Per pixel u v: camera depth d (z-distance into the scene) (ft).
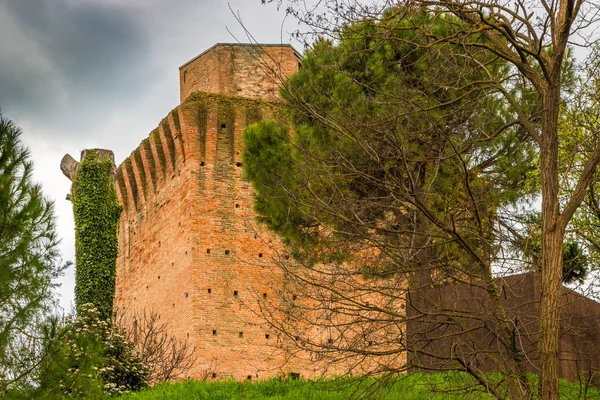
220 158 155.74
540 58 62.13
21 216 84.23
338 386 74.18
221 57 162.91
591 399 78.64
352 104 70.44
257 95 160.76
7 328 80.79
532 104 81.66
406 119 66.90
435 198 70.59
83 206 152.05
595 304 91.35
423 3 62.28
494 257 66.85
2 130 88.33
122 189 176.55
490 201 75.82
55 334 82.28
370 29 72.43
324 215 70.03
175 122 158.81
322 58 75.15
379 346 73.00
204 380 111.24
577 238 77.77
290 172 82.53
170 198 160.66
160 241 162.50
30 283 82.28
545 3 64.18
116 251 151.94
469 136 68.90
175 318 153.28
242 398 97.35
